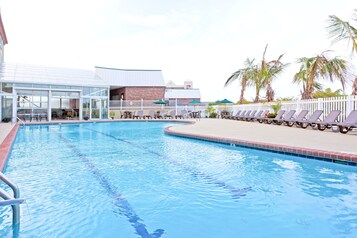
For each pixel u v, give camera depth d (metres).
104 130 15.27
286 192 4.04
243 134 9.95
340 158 5.49
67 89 22.97
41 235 2.73
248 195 3.92
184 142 9.70
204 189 4.23
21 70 23.05
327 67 16.08
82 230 2.85
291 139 8.23
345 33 12.20
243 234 2.70
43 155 7.21
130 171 5.40
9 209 3.39
